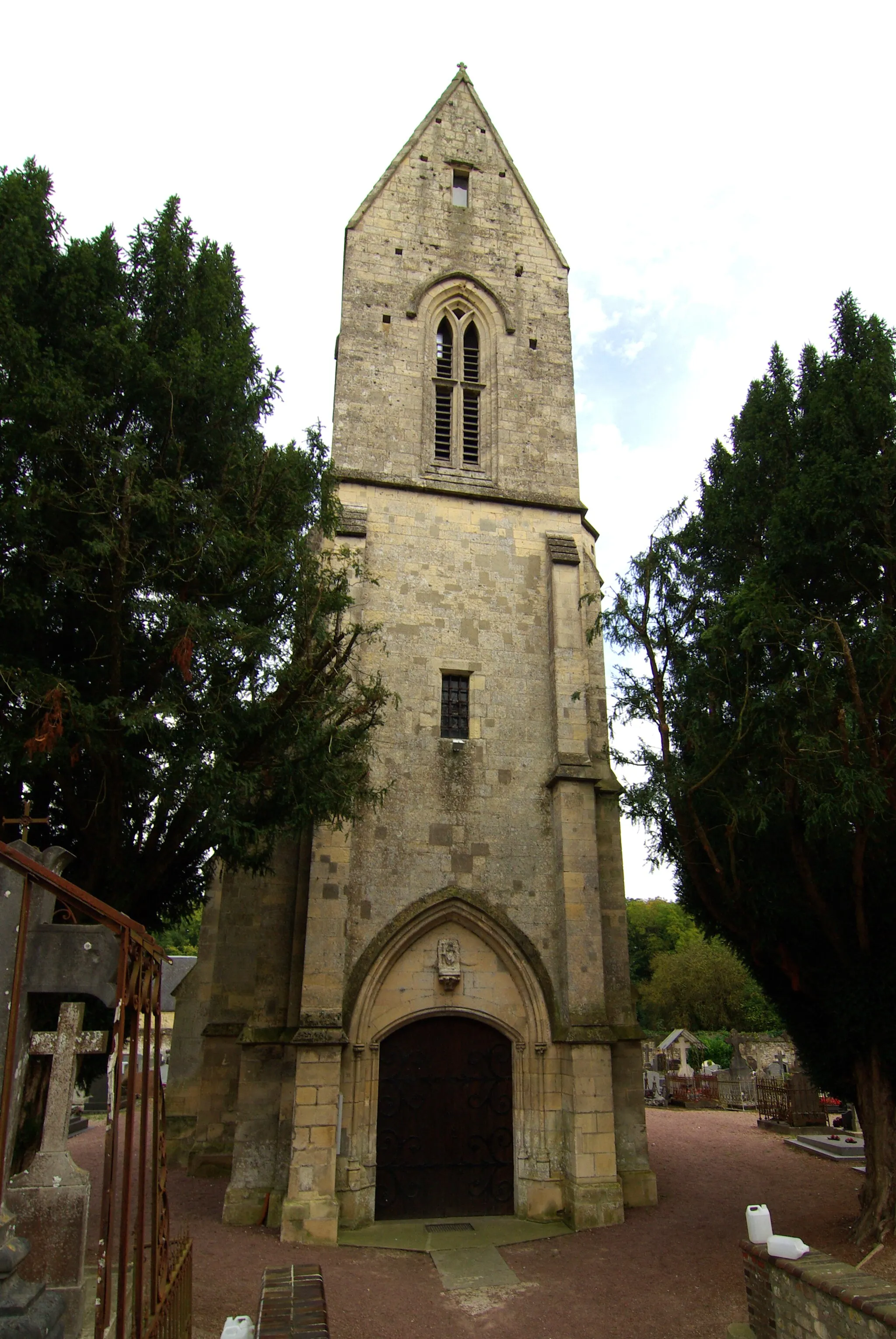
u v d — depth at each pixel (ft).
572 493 65.77
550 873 54.08
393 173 72.90
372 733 54.65
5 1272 15.48
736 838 45.70
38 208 35.40
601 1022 49.70
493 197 74.84
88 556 32.37
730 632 42.29
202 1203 50.85
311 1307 22.53
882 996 40.55
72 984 17.71
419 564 60.34
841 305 48.08
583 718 56.85
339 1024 46.37
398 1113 48.65
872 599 40.75
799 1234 42.80
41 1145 20.10
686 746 47.39
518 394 68.39
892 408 40.96
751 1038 120.67
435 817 53.72
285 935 50.03
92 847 35.91
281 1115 46.75
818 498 41.01
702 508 54.49
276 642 36.35
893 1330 22.45
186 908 48.60
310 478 40.96
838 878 43.60
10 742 29.68
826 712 38.24
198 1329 30.22
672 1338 31.91
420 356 67.31
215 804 32.48
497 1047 50.90
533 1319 33.83
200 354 36.32
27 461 31.99
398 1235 44.27
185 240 42.52
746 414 50.37
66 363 34.30
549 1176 47.55
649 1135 75.51
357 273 68.69
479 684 57.88
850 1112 77.56
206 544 33.65
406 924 50.34
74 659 35.78
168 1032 143.33
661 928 248.93
